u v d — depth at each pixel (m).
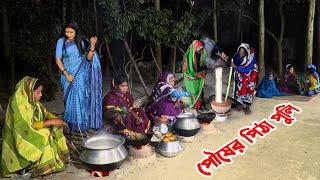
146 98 6.38
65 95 4.76
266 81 6.95
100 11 7.48
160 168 4.18
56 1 7.39
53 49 7.09
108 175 4.02
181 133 4.76
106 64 8.70
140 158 4.28
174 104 5.04
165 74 5.14
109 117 4.57
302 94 7.06
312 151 4.61
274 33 9.37
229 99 6.14
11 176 3.96
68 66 4.63
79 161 4.33
